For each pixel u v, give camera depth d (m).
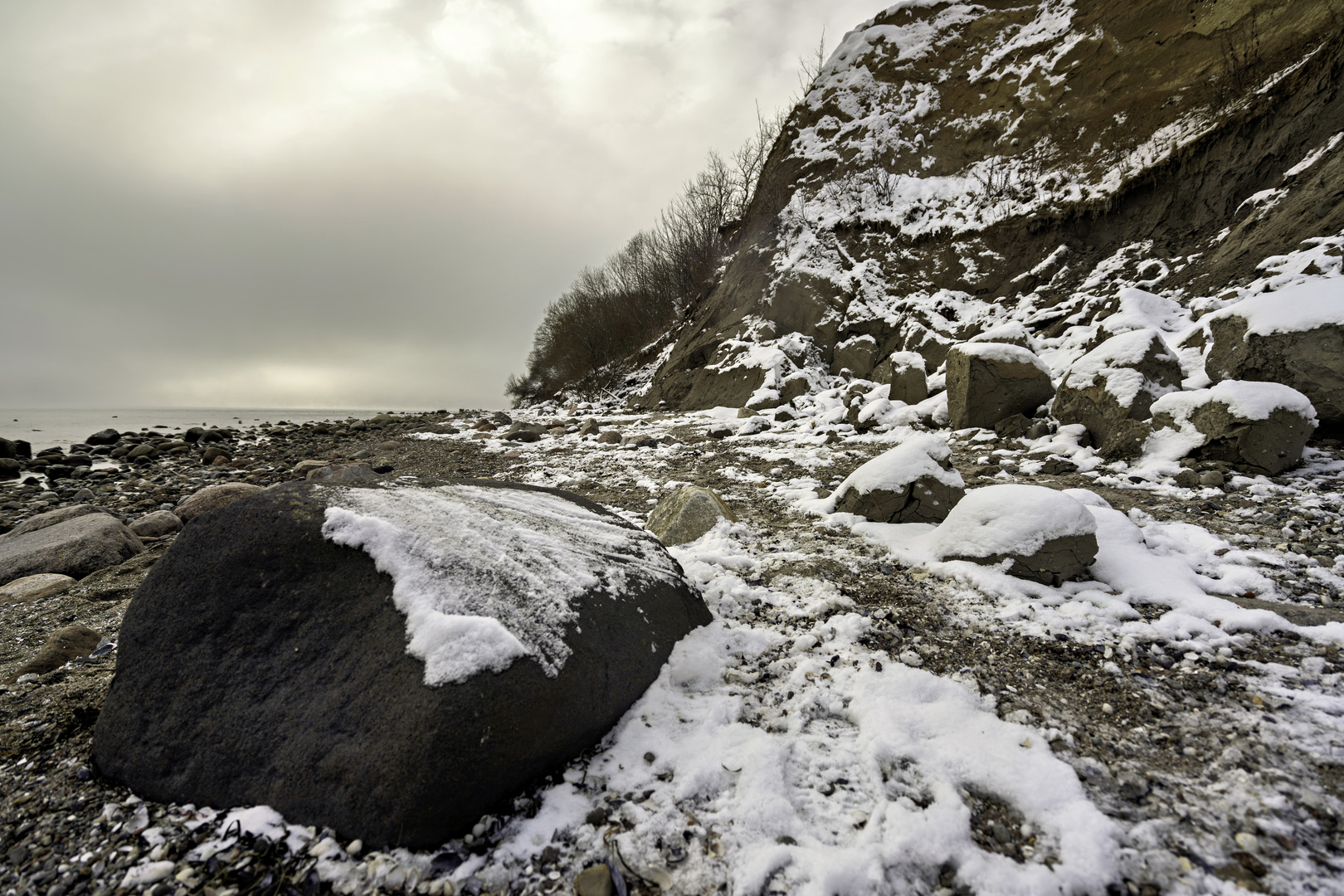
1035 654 2.67
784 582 3.54
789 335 14.19
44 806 1.86
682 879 1.61
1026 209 13.11
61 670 2.82
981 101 16.02
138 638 2.12
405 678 1.85
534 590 2.22
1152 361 5.66
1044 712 2.27
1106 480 4.89
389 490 2.76
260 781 1.85
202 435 15.41
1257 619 2.70
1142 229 11.13
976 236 13.76
